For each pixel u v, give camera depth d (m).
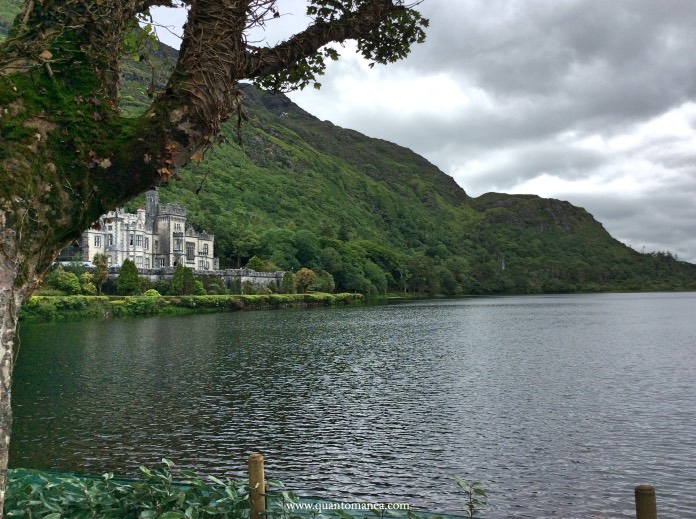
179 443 21.97
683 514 15.74
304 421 25.16
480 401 29.02
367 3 6.67
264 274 146.88
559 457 20.31
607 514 15.81
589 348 51.59
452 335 64.06
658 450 20.92
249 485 7.10
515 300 194.88
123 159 4.60
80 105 4.54
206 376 36.00
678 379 34.69
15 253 4.12
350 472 18.92
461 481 8.02
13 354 4.25
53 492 7.58
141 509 7.03
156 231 147.00
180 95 4.84
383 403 28.64
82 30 4.69
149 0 5.78
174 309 102.25
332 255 185.50
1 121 4.22
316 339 58.44
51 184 4.33
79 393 30.70
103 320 81.62
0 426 4.12
